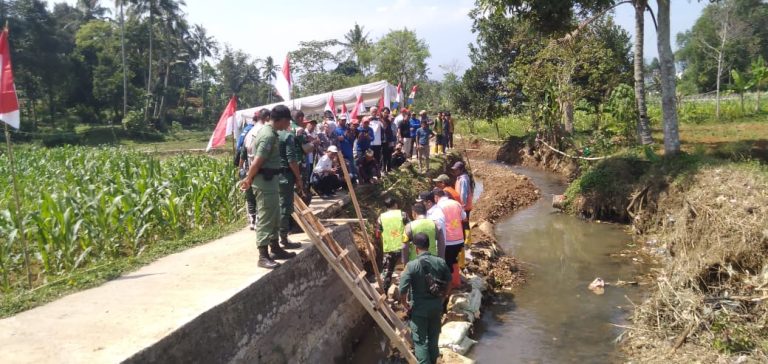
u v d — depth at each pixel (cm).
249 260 706
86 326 476
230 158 1398
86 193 931
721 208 933
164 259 738
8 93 630
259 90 8331
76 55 5434
